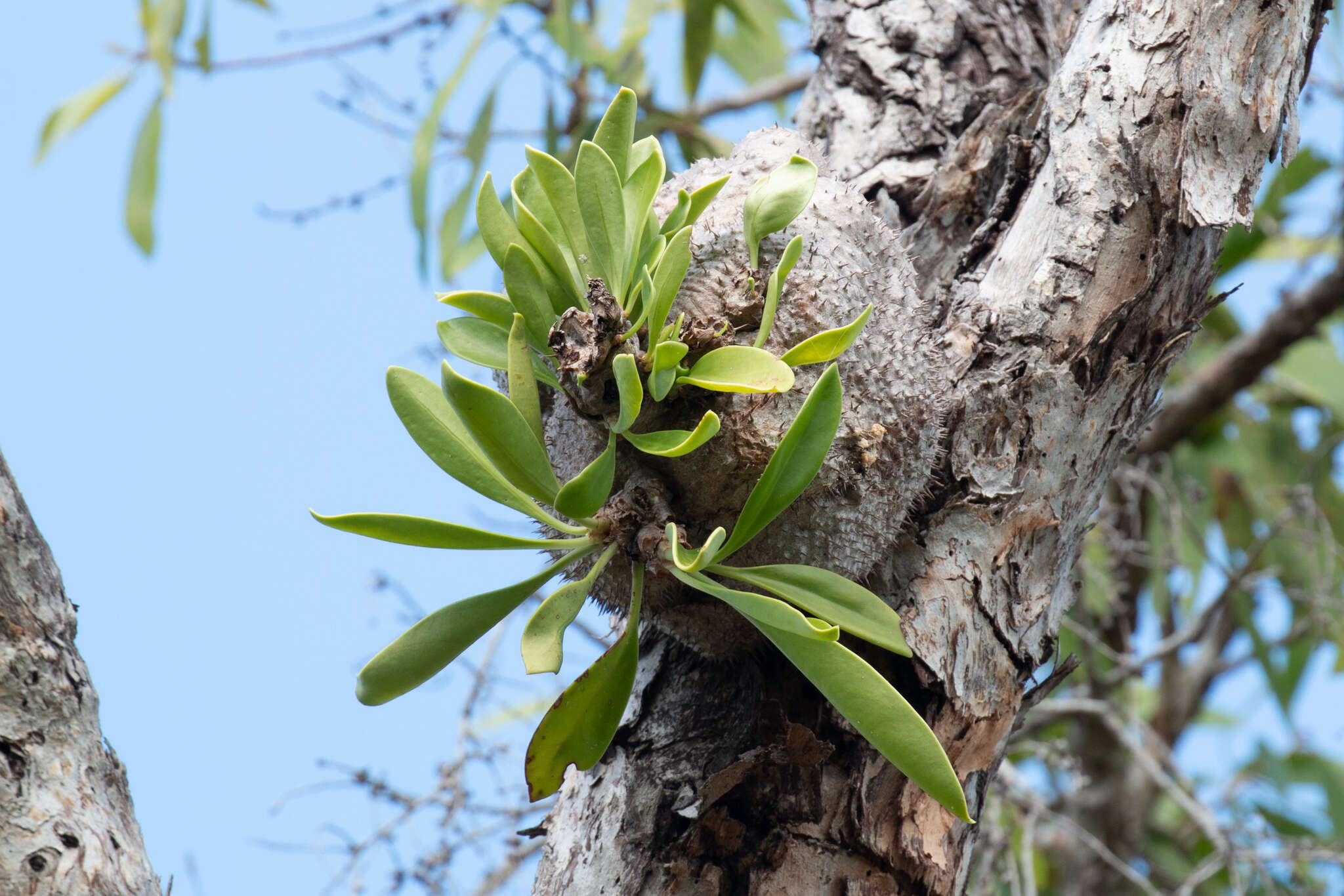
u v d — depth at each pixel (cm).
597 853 458
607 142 452
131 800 446
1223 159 460
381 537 448
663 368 447
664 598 456
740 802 456
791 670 458
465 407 445
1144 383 462
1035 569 460
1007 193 467
